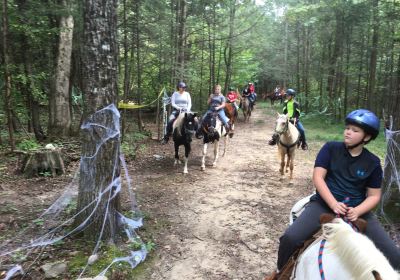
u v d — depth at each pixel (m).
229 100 18.83
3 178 8.00
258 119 24.31
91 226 5.14
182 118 9.43
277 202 7.45
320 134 17.14
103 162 5.07
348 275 2.01
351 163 2.92
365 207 2.74
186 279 4.60
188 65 16.42
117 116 5.14
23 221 5.83
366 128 2.79
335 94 23.23
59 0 11.45
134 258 4.84
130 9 13.65
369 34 20.61
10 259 4.66
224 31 22.42
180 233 5.84
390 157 6.00
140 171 9.42
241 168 10.26
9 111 9.70
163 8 13.46
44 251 4.85
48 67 12.63
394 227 5.70
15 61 11.41
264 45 29.06
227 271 4.82
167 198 7.41
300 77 31.89
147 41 15.42
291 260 2.74
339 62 21.78
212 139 9.86
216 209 6.93
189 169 9.88
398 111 6.27
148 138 14.14
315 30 25.12
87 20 4.82
